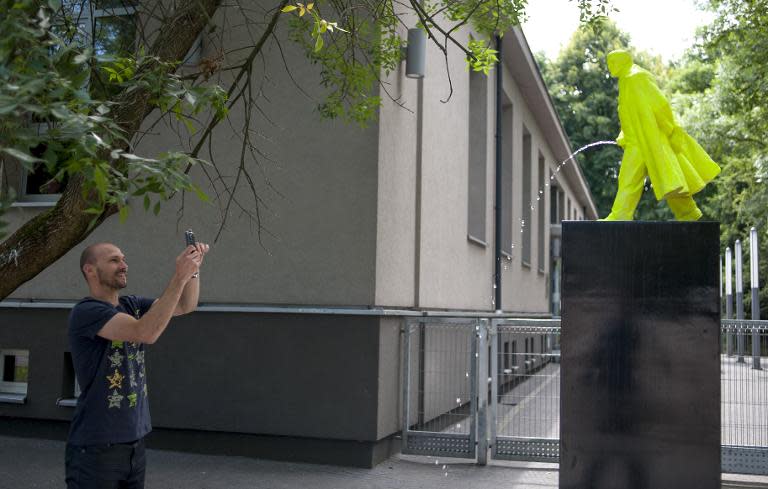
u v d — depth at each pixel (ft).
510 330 27.61
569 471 19.43
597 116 164.25
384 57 24.76
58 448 28.50
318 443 27.09
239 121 29.07
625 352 19.36
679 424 19.10
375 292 27.32
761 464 25.20
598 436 19.36
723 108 84.79
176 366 28.48
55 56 9.33
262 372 27.66
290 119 28.58
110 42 23.45
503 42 49.90
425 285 33.73
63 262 30.83
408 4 32.17
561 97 167.84
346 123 24.86
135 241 29.89
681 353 19.19
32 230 15.78
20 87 8.22
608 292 19.51
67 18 17.76
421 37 29.43
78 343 12.89
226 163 29.09
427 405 30.40
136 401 13.14
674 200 21.01
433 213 35.14
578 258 19.69
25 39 9.11
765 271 117.29
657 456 19.12
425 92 33.78
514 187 57.98
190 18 18.21
